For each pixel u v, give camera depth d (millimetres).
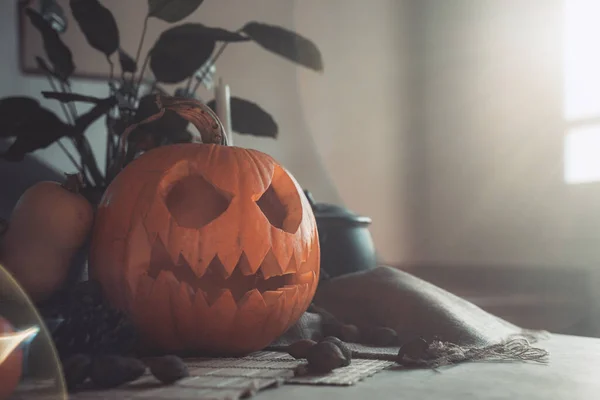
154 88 1247
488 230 2119
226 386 632
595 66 1914
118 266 769
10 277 600
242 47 2129
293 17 2193
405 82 2285
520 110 2076
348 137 2209
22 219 789
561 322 1732
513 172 2082
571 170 1953
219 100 1068
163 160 801
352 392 648
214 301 770
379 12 2254
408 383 702
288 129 2156
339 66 2221
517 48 2094
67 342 672
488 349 879
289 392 644
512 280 2006
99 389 620
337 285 1071
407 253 2221
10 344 563
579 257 1898
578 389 679
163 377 637
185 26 1045
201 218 777
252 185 793
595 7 1917
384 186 2230
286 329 850
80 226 806
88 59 1804
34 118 1018
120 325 705
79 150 1061
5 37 1748
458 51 2219
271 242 784
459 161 2191
